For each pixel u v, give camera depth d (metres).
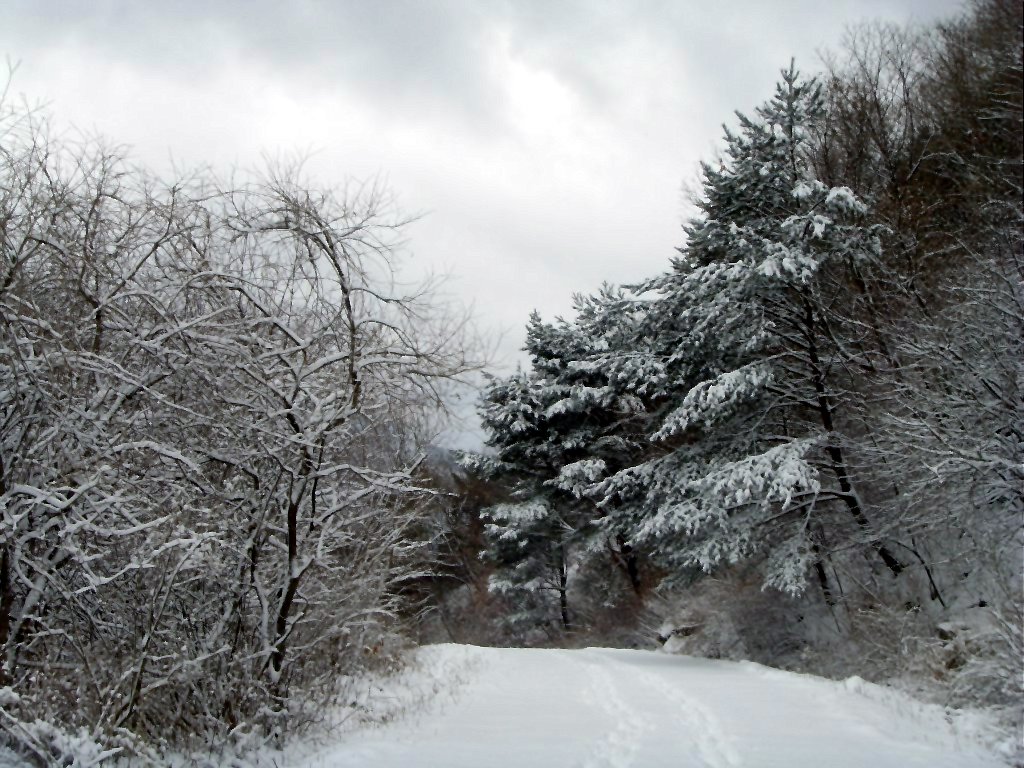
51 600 7.09
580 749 7.95
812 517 17.62
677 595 24.58
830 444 17.05
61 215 7.27
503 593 34.03
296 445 8.16
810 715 9.67
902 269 18.72
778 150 18.30
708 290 18.47
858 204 17.11
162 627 7.52
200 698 7.43
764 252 17.38
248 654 8.16
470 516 35.94
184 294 8.09
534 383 30.62
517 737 8.62
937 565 14.73
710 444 19.94
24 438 6.79
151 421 7.66
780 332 18.34
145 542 7.11
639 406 28.66
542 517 30.75
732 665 16.27
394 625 13.94
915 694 10.79
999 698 9.26
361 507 9.65
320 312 8.57
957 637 11.82
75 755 5.54
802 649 17.19
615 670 15.67
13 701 5.69
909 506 13.52
